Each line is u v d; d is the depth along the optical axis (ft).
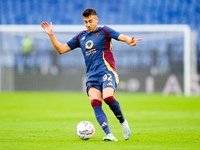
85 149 47.01
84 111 124.26
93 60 59.21
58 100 183.11
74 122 89.35
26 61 274.16
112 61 59.57
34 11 358.64
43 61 274.57
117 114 55.47
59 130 71.87
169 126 80.28
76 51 275.18
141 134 64.95
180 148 48.49
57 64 272.10
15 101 175.01
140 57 279.90
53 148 48.11
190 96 226.79
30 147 49.11
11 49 269.03
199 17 355.15
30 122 89.30
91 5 369.30
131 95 239.30
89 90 58.13
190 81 252.21
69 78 270.46
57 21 361.30
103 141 55.06
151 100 185.37
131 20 367.25
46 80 271.08
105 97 54.70
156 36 281.33
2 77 264.52
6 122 89.15
